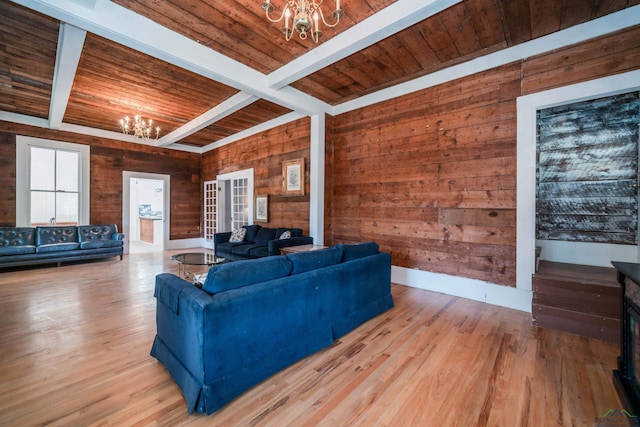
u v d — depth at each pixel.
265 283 1.86
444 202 3.59
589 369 1.93
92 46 3.04
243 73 3.48
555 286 2.54
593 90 2.63
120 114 5.18
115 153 6.44
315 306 2.14
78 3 2.26
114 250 5.60
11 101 4.63
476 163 3.33
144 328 2.55
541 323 2.60
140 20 2.61
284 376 1.85
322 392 1.70
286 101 4.04
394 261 4.07
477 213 3.33
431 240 3.71
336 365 1.98
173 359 1.78
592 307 2.39
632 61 2.47
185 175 7.68
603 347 2.23
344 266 2.44
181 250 7.23
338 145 4.79
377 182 4.26
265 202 5.73
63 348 2.18
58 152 5.79
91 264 5.30
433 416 1.51
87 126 5.98
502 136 3.15
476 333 2.48
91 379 1.80
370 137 4.34
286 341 1.93
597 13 2.55
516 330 2.53
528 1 2.40
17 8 2.48
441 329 2.56
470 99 3.38
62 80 3.54
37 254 4.76
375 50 3.17
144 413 1.51
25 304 3.13
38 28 2.77
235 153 6.61
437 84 3.63
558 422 1.46
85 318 2.76
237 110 4.76
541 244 3.38
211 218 7.52
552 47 2.85
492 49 3.14
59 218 5.82
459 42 3.02
